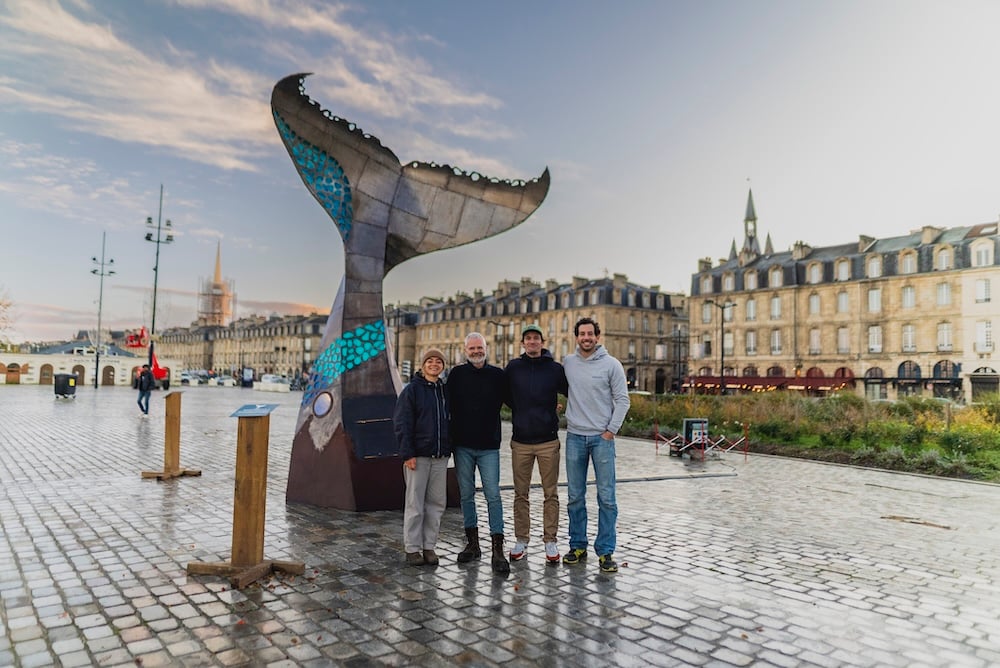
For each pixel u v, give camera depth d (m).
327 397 7.53
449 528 6.62
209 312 133.62
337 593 4.50
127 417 19.56
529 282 70.44
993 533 6.98
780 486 10.11
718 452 14.37
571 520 5.52
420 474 5.27
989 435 14.11
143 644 3.59
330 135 7.36
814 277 49.22
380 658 3.48
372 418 7.32
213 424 18.05
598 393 5.48
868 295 46.38
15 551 5.37
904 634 4.00
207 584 4.62
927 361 43.34
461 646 3.65
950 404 17.55
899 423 15.81
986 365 40.81
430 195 7.74
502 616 4.13
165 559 5.20
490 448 5.38
